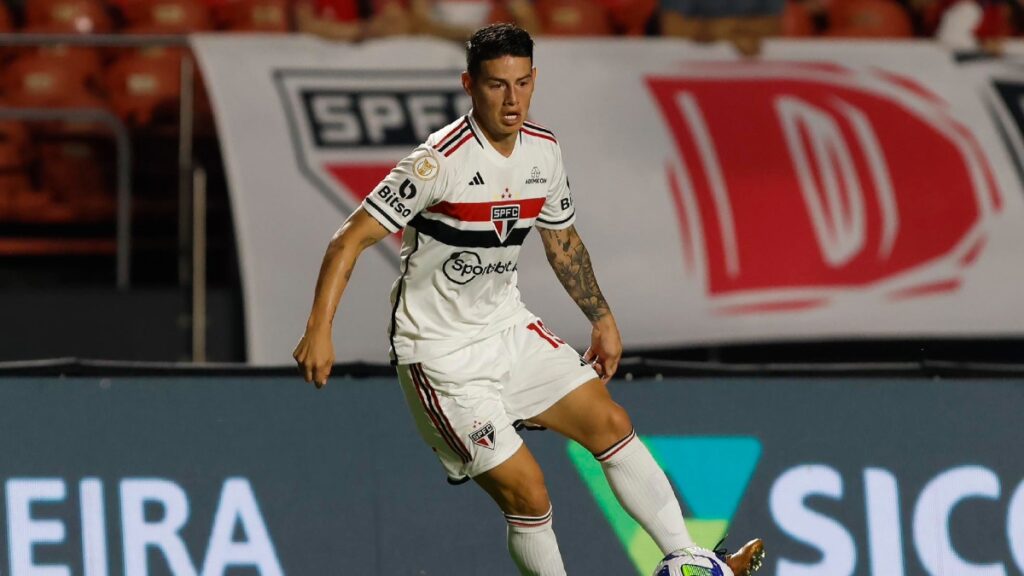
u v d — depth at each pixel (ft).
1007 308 77.71
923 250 78.33
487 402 44.65
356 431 55.42
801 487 56.54
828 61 82.79
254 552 54.19
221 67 78.89
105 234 88.17
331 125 77.92
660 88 80.38
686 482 56.03
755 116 80.18
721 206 77.61
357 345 72.69
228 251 85.40
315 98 78.48
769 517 56.24
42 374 53.83
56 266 88.43
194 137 84.99
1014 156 81.00
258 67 79.10
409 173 42.27
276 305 73.82
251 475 54.54
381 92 79.15
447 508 55.52
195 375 54.85
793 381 57.21
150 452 54.03
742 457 56.49
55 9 94.48
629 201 77.00
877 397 57.41
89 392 54.03
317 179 76.54
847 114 80.84
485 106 41.96
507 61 41.37
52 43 79.71
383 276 73.92
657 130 79.00
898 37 96.12
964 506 57.11
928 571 56.59
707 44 82.64
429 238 43.57
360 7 93.66
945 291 77.56
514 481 44.37
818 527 56.44
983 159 80.53
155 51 91.35
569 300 74.33
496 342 45.39
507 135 42.78
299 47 80.18
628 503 46.16
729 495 56.18
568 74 79.97
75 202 87.56
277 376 55.26
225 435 54.65
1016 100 82.74
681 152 78.54
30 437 53.47
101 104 89.86
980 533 57.00
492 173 43.06
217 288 76.54
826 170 79.15
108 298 75.25
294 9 95.76
